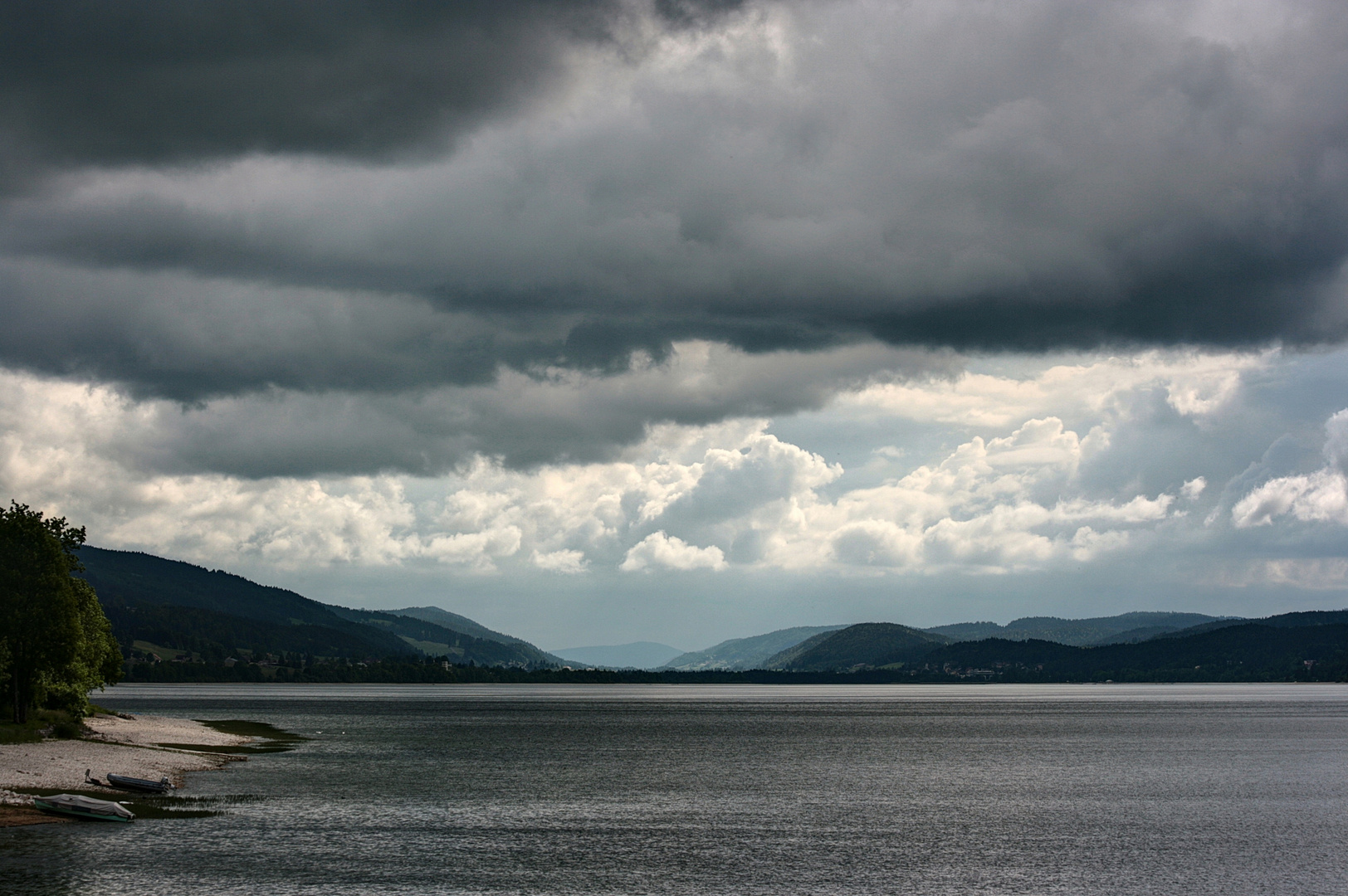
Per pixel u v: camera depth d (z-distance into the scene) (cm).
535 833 8094
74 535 12900
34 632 11656
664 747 16188
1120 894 6500
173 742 13525
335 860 6925
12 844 6944
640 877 6744
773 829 8438
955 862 7275
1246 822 8912
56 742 11612
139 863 6619
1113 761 14112
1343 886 6719
